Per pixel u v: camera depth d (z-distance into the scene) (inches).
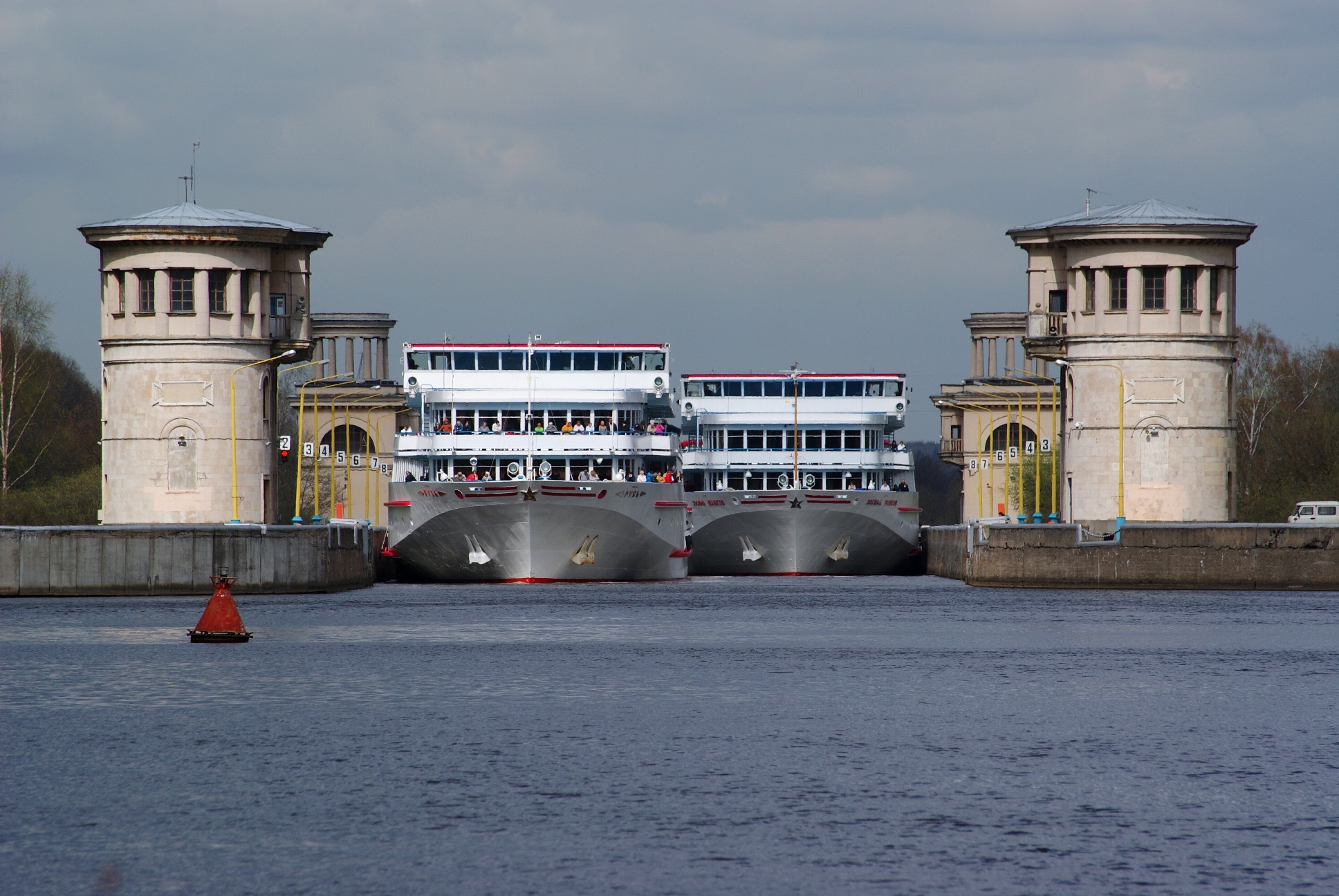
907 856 3693.4
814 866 3614.7
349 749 4761.3
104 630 7810.0
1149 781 4397.1
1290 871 3597.4
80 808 4077.3
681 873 3560.5
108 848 3742.6
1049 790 4281.5
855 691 5969.5
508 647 7283.5
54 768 4507.9
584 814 4020.7
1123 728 5177.2
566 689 5984.3
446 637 7721.5
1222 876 3567.9
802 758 4670.3
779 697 5802.2
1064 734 5073.8
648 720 5270.7
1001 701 5733.3
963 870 3597.4
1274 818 4015.8
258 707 5506.9
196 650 7076.8
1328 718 5393.7
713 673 6437.0
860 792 4252.0
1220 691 6008.9
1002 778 4421.8
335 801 4151.1
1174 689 6038.4
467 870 3585.1
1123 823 3964.1
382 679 6195.9
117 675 6254.9
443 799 4165.8
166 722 5206.7
